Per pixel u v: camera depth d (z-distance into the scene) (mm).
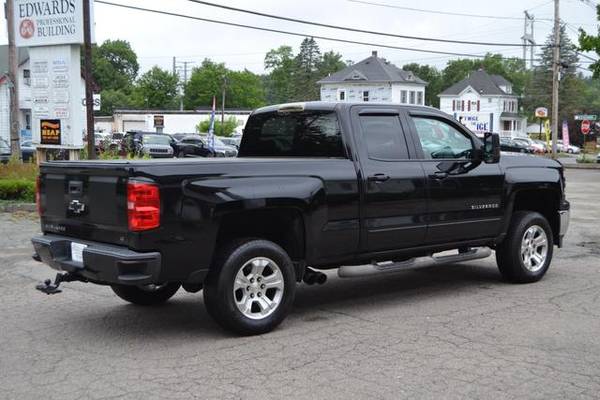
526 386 4781
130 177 5414
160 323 6504
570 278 8609
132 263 5348
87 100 16766
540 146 61312
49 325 6441
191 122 68250
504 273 8273
